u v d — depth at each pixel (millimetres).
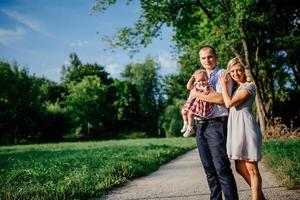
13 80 63750
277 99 35719
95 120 78625
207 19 27812
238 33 25828
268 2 25922
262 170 10070
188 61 30297
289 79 36062
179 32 27750
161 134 77500
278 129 25906
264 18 25953
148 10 25438
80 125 78062
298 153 11375
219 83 5281
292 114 34969
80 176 8633
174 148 20062
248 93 5145
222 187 5055
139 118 92500
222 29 25703
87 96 77750
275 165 9766
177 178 9500
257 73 28344
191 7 26750
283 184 7465
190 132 5465
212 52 5422
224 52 26938
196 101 5289
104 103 82562
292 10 27703
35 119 64625
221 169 5051
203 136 5266
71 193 6941
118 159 12438
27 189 7137
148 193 7445
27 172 9453
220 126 5129
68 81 95500
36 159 15320
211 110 5156
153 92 94812
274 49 30109
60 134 67250
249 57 27031
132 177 9758
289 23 28672
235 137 5172
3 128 62844
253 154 5133
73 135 78062
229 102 5051
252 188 5234
